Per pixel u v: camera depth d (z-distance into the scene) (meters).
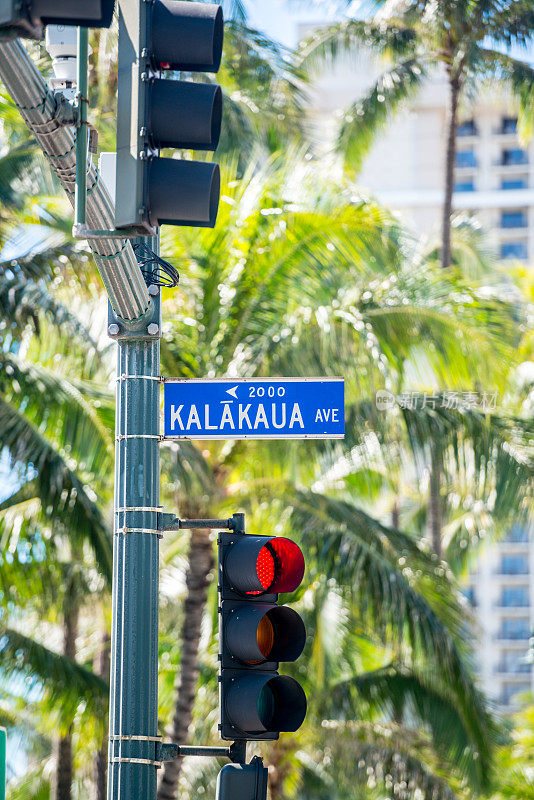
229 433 7.18
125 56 5.42
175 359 15.91
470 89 27.16
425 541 24.91
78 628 23.58
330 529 16.78
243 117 20.59
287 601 18.45
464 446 17.30
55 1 4.51
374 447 16.92
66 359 16.03
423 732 20.50
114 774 6.66
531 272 33.19
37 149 16.27
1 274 14.85
